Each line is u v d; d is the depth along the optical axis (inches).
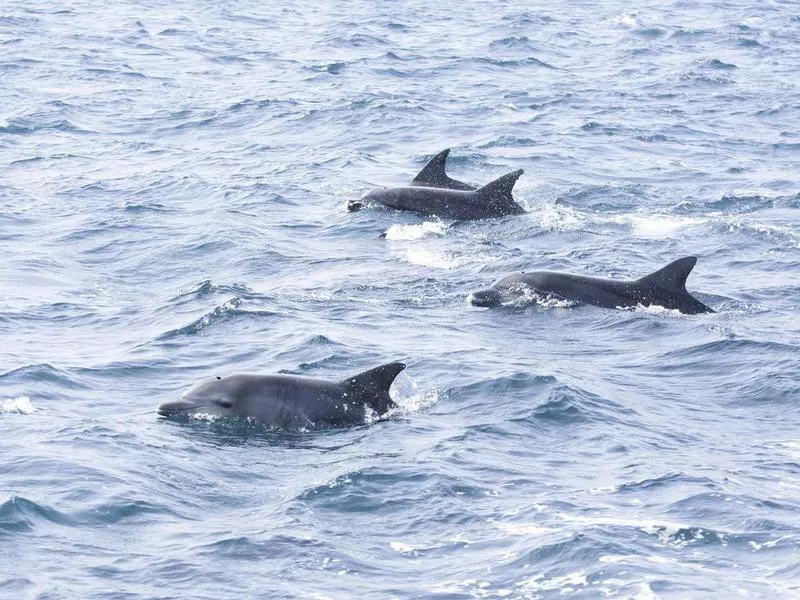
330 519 2258.9
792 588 1979.6
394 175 5915.4
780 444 2733.8
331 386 2847.0
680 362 3346.5
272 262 4392.2
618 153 6476.4
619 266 4372.5
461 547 2146.9
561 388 2997.0
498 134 6835.6
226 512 2289.6
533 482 2443.4
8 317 3646.7
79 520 2206.0
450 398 2982.3
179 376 3132.4
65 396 2945.4
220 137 6742.1
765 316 3784.5
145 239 4694.9
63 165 6013.8
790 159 6392.7
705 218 5083.7
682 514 2276.1
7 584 1962.4
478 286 4128.9
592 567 2046.0
